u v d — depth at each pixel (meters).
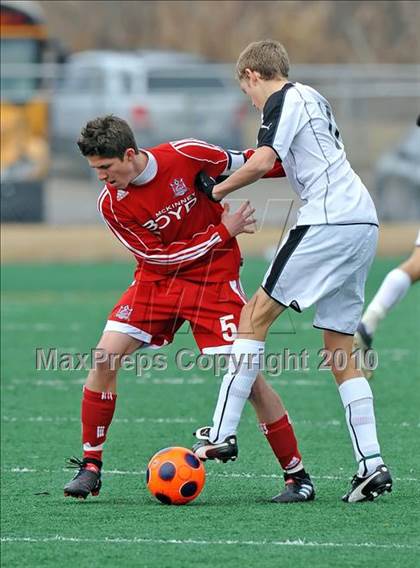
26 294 56.28
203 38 132.00
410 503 22.20
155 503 22.62
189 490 22.23
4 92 75.12
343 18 128.75
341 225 21.42
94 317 48.94
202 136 77.19
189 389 35.88
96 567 18.30
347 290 21.98
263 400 22.41
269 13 131.25
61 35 134.25
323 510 21.72
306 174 21.66
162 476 22.23
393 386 35.38
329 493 23.23
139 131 76.38
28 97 75.06
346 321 22.16
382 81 91.38
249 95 22.28
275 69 21.95
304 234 21.50
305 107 21.56
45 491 23.86
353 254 21.56
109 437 29.39
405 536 19.88
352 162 79.81
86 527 20.73
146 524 20.86
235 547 19.27
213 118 77.19
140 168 21.84
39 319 48.59
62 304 52.84
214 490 23.77
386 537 19.81
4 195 74.88
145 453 27.64
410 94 79.81
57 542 19.72
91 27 134.75
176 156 22.22
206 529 20.44
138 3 135.25
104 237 72.50
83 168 77.25
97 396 22.41
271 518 21.17
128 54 100.38
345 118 79.94
